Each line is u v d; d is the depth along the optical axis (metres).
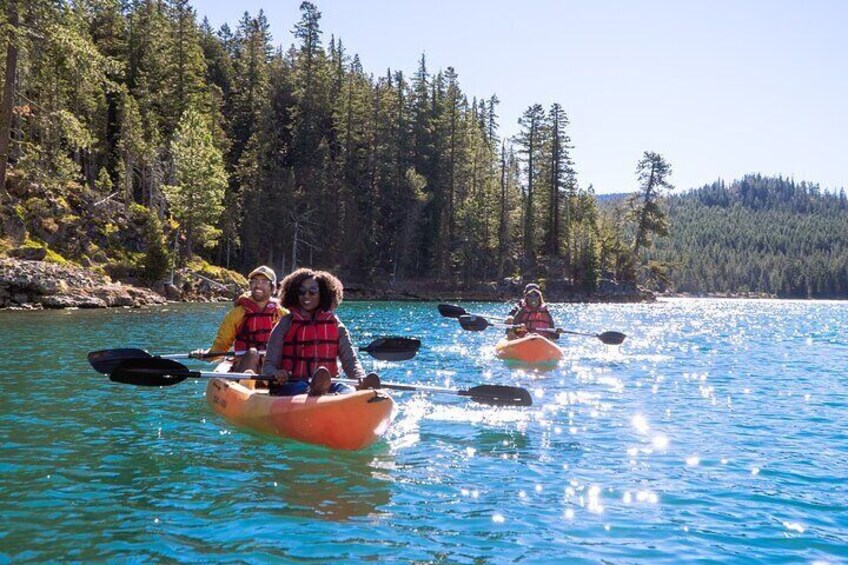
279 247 61.75
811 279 144.00
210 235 48.19
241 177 61.94
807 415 8.10
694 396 9.38
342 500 4.86
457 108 71.94
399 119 69.69
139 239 42.44
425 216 68.94
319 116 70.81
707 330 24.94
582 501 4.93
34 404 7.83
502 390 7.09
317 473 5.47
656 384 10.45
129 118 47.03
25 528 4.22
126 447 6.12
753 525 4.48
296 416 6.35
